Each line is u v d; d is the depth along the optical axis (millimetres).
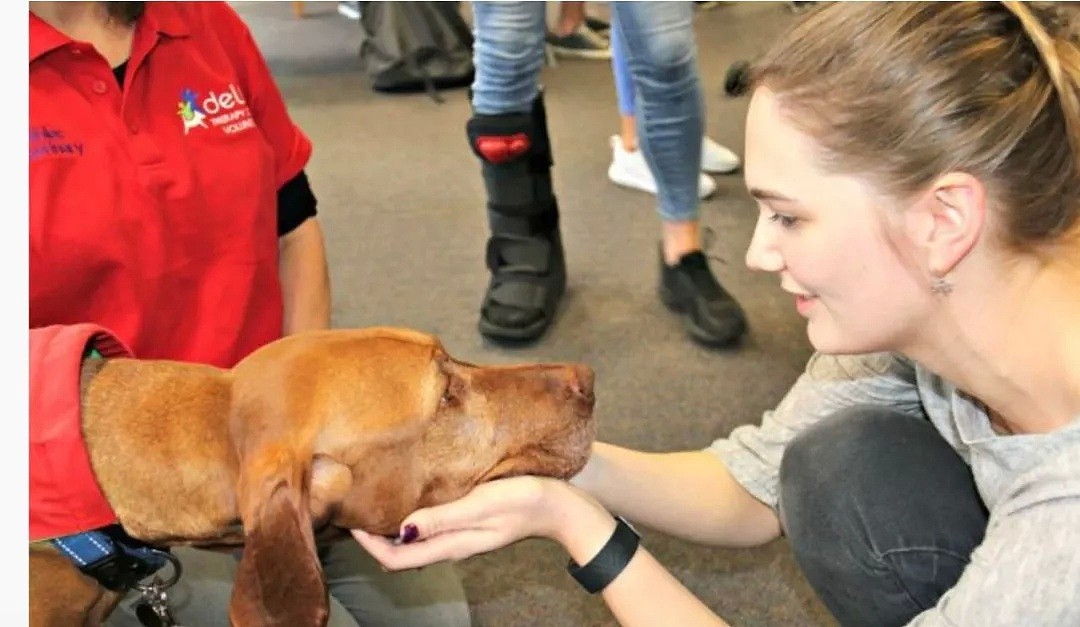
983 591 1116
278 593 1236
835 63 1079
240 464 1354
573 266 3453
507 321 2971
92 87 1641
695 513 1623
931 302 1131
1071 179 1050
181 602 1741
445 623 1982
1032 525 1104
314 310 2080
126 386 1433
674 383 2809
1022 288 1101
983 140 1027
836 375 1626
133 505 1391
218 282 1804
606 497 1575
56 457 1350
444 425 1439
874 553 1463
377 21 5383
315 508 1347
